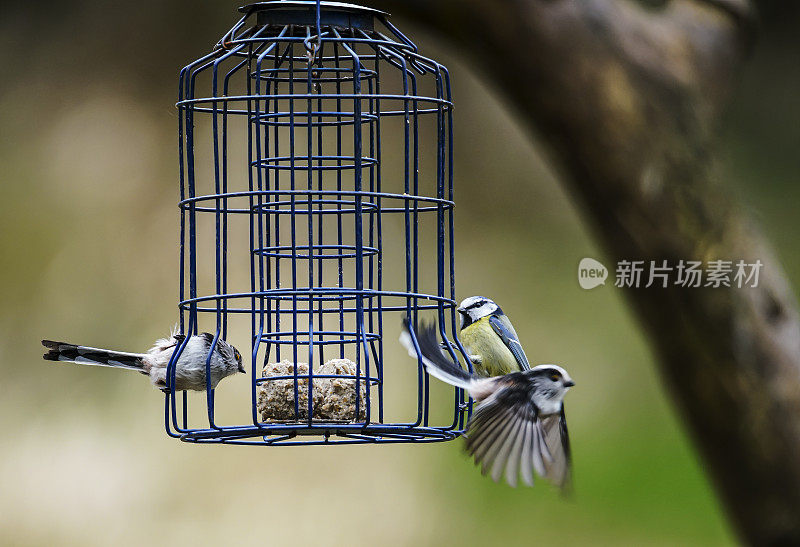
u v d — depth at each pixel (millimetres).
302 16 7609
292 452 14945
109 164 15797
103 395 14922
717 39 5910
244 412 13969
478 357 9703
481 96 16953
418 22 5855
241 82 15586
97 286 15141
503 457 6750
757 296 5816
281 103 13969
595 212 5949
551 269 16359
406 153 7746
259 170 8180
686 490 14414
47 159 15797
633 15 5879
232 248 14977
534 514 14633
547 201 16828
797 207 16750
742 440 5934
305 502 14617
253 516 14344
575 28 5695
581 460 14789
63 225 15367
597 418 15164
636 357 15438
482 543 14359
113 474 14484
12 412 14656
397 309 8430
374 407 13883
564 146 5855
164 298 15117
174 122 16078
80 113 16078
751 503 6059
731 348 5832
